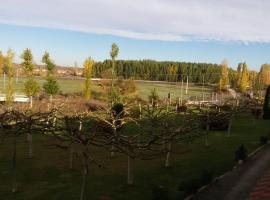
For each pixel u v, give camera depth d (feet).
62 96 265.13
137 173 101.14
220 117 165.37
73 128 77.92
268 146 140.46
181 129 115.85
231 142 148.46
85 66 305.32
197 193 82.23
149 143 89.20
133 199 81.87
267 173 99.86
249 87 505.66
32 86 204.33
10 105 165.78
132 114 148.15
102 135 81.61
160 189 76.89
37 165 107.24
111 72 302.66
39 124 91.30
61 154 119.65
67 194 83.92
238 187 87.45
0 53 299.38
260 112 233.76
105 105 213.46
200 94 452.76
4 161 110.93
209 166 109.29
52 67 228.22
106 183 92.27
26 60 206.90
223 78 445.78
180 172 103.14
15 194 84.02
